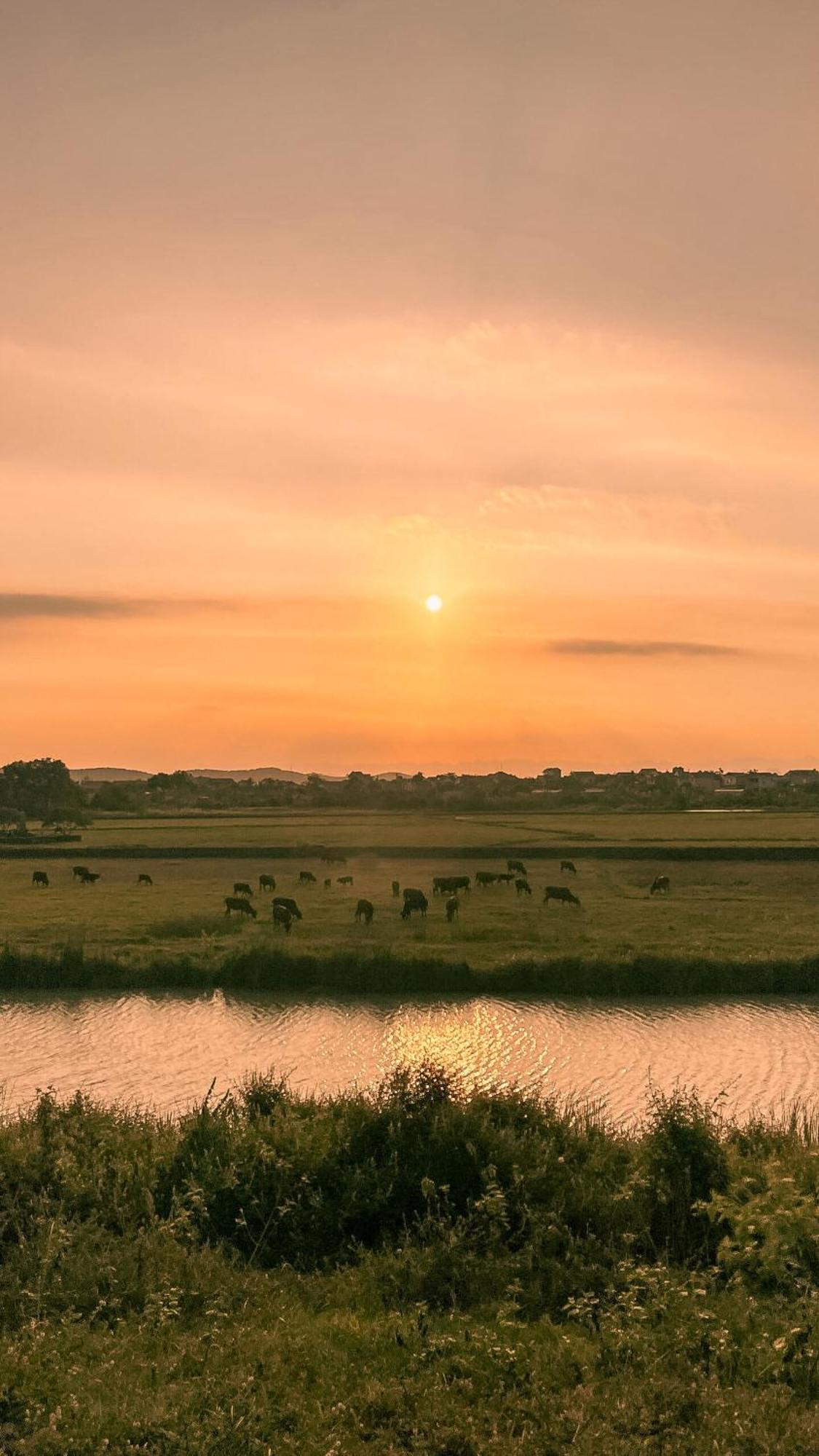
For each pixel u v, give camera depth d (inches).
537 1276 453.7
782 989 1529.3
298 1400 339.0
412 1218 525.7
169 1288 428.5
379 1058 1182.9
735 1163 544.7
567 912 2159.2
